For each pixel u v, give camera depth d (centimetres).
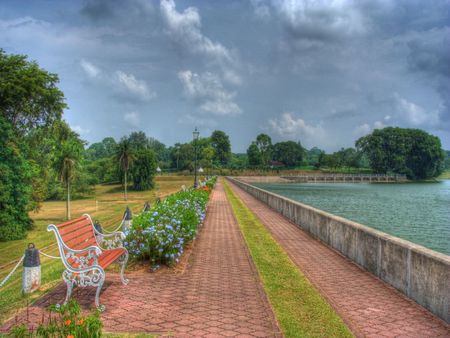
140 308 565
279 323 507
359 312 559
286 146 19025
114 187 9638
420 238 2519
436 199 6169
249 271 796
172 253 816
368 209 4519
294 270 805
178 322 509
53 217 3856
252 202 2955
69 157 3934
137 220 950
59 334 369
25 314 542
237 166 18238
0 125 2172
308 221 1390
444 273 534
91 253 630
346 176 14525
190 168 14850
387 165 14862
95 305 564
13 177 2189
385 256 729
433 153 14400
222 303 589
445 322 523
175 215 1045
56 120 2706
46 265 1041
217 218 1806
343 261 909
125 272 779
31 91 2430
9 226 2052
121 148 6888
